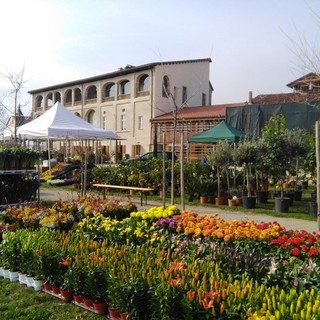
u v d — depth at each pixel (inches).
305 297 128.2
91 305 172.4
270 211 462.9
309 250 185.0
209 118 1302.9
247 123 995.9
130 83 1628.9
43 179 834.2
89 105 1813.5
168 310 135.6
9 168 430.0
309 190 649.0
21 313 169.9
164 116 1457.9
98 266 171.3
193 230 225.3
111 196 603.5
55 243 206.8
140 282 150.6
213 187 545.0
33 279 200.2
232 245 207.3
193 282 141.9
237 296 130.3
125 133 1640.0
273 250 197.9
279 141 487.2
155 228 244.4
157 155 1066.7
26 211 294.5
